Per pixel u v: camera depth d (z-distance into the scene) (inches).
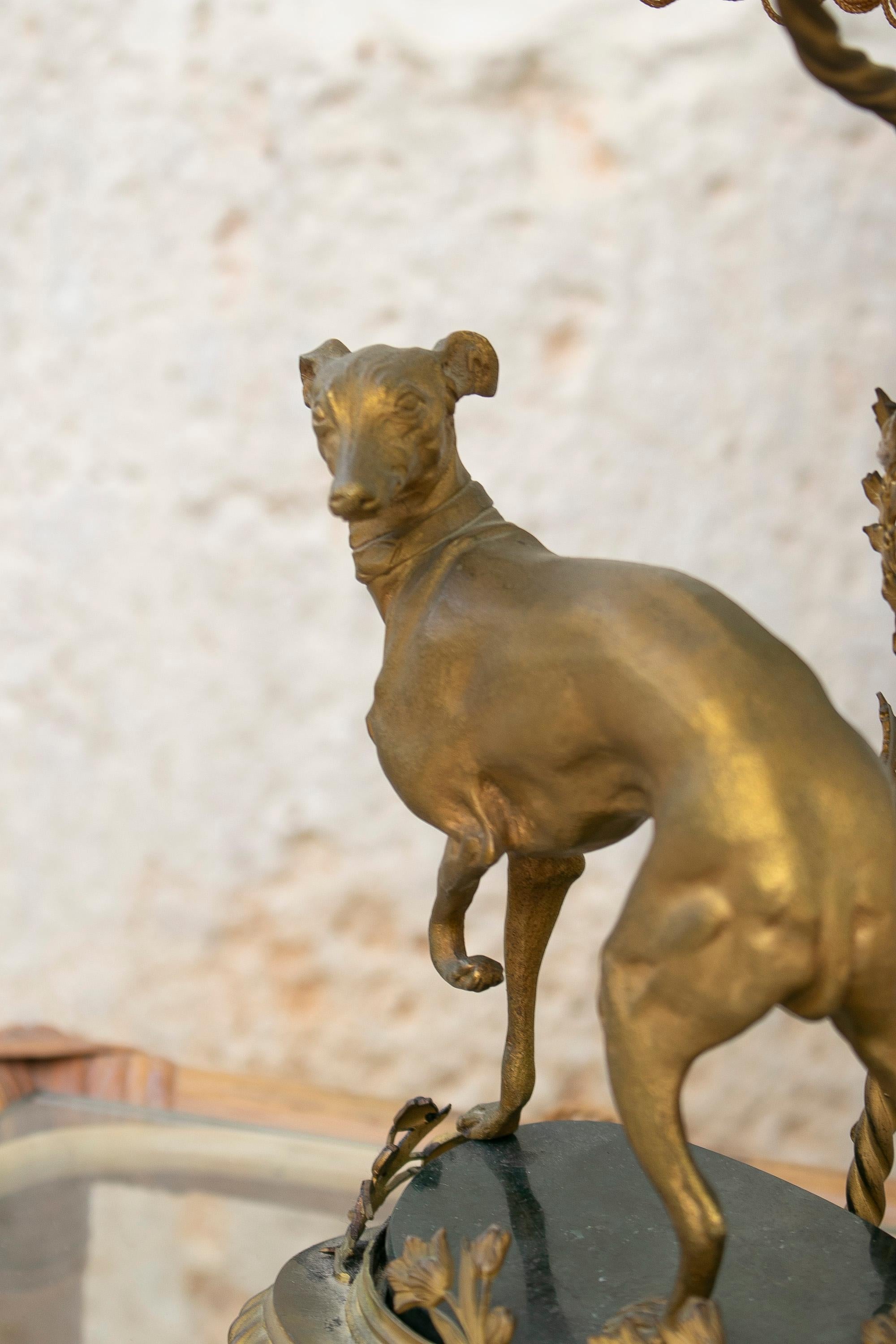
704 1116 76.6
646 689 24.4
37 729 83.1
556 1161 34.3
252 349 78.2
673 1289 26.7
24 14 78.4
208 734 80.7
